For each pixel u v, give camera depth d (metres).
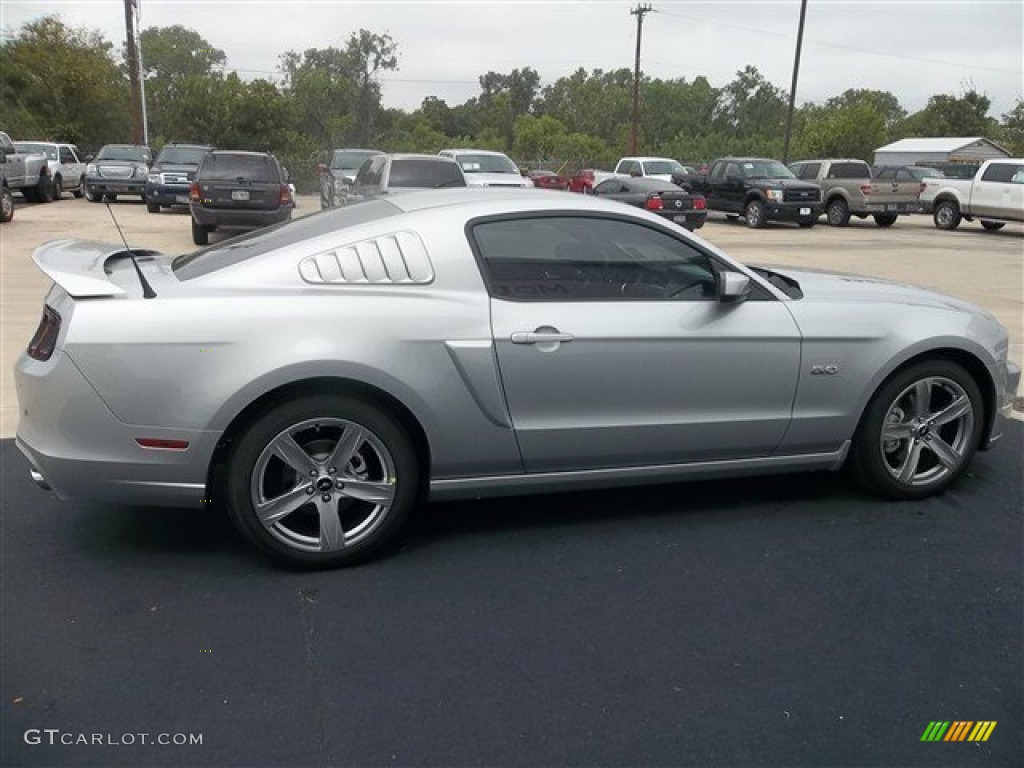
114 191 24.11
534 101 103.31
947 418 4.55
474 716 2.81
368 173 16.25
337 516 3.72
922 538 4.16
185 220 20.08
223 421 3.49
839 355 4.27
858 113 51.09
